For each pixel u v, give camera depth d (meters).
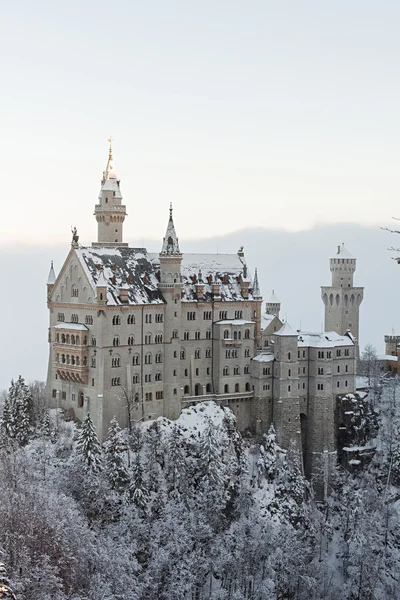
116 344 172.12
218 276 198.38
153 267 188.00
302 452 197.50
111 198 193.38
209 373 191.50
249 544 145.12
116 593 106.31
